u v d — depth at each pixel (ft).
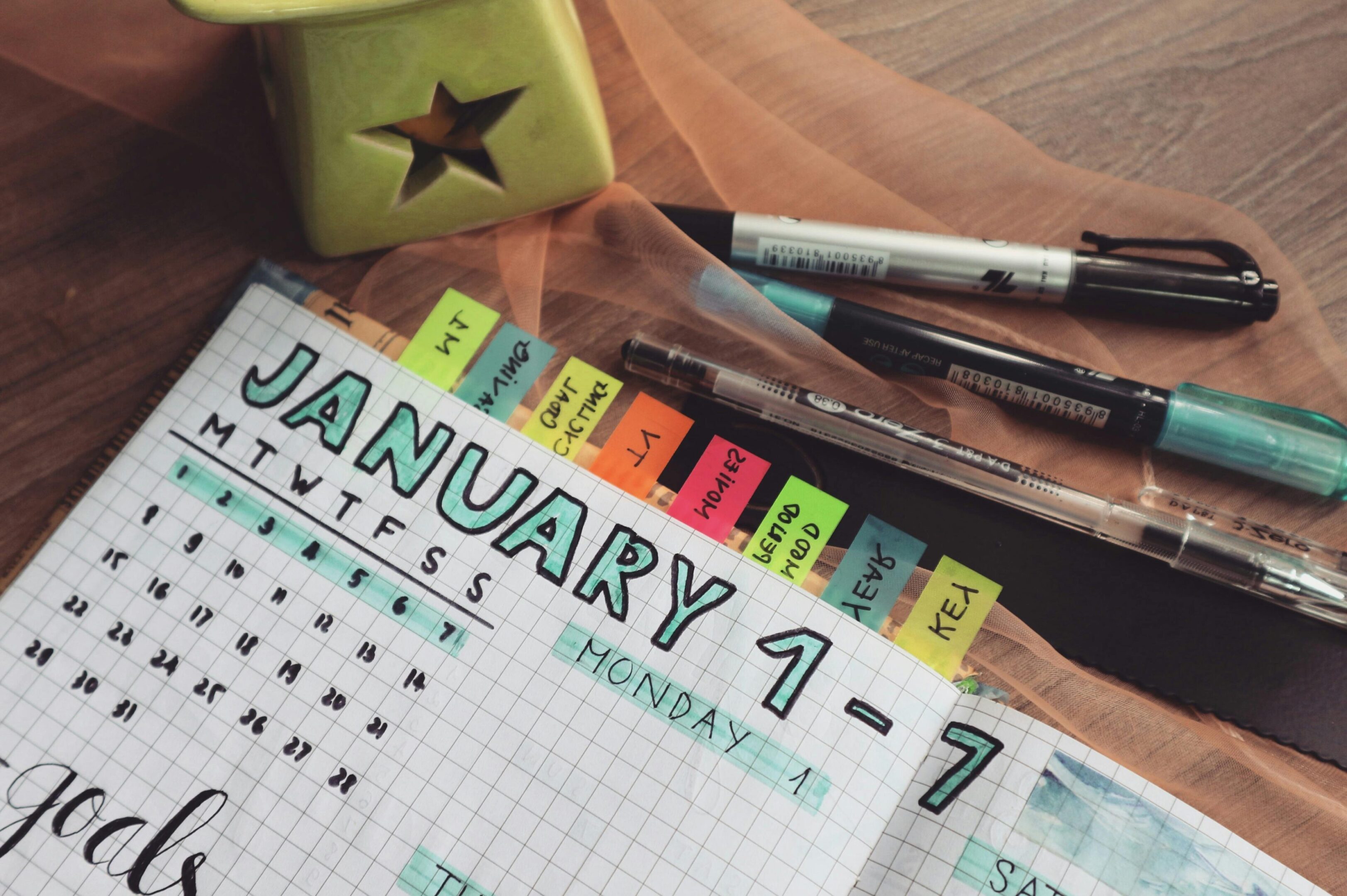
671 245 1.28
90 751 1.07
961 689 1.14
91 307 1.22
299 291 1.24
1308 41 1.33
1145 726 1.14
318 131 1.04
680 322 1.28
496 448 1.18
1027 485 1.19
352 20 0.92
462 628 1.12
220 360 1.19
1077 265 1.24
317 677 1.11
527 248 1.27
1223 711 1.14
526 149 1.15
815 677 1.10
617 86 1.34
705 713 1.09
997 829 1.06
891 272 1.28
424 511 1.16
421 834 1.06
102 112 1.27
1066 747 1.08
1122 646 1.16
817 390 1.27
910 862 1.06
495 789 1.08
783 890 1.04
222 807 1.07
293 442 1.17
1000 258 1.25
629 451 1.22
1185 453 1.22
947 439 1.23
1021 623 1.17
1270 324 1.26
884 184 1.33
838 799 1.07
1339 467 1.17
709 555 1.14
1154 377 1.26
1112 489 1.24
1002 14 1.35
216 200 1.26
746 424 1.24
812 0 1.36
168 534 1.14
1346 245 1.27
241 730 1.09
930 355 1.24
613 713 1.10
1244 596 1.17
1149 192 1.31
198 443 1.17
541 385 1.24
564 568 1.14
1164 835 1.05
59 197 1.25
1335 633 1.16
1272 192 1.30
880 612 1.17
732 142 1.34
